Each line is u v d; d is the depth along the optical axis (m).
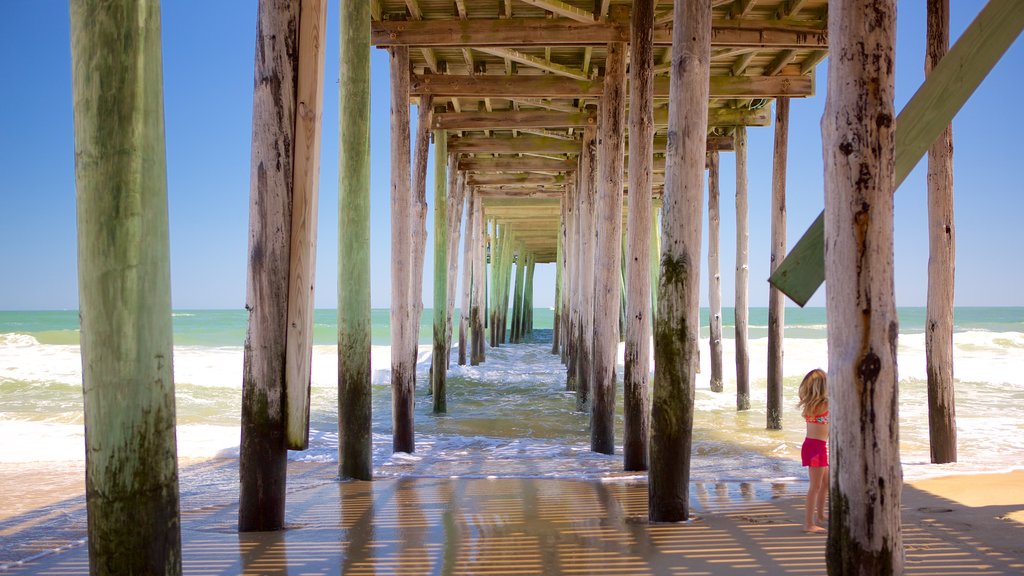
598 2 8.42
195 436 9.02
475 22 8.58
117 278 2.18
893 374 2.17
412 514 4.73
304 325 4.18
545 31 8.53
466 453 8.05
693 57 4.45
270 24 4.09
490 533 4.19
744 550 3.74
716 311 14.36
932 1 6.18
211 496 5.68
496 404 12.90
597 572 3.42
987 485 5.23
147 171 2.21
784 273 2.32
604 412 8.04
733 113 12.13
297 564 3.61
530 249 39.56
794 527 4.20
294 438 4.25
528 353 26.61
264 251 4.13
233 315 71.69
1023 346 24.70
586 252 12.26
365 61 6.20
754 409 11.81
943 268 6.54
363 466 6.27
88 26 2.15
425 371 17.88
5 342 26.30
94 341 2.20
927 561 3.45
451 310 17.52
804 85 10.20
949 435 6.57
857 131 2.16
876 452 2.16
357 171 6.21
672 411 4.40
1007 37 2.15
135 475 2.24
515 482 6.02
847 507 2.19
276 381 4.22
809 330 44.53
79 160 2.18
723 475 6.30
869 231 2.15
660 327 4.45
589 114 12.52
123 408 2.21
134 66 2.18
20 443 8.48
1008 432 8.97
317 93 4.14
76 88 2.18
